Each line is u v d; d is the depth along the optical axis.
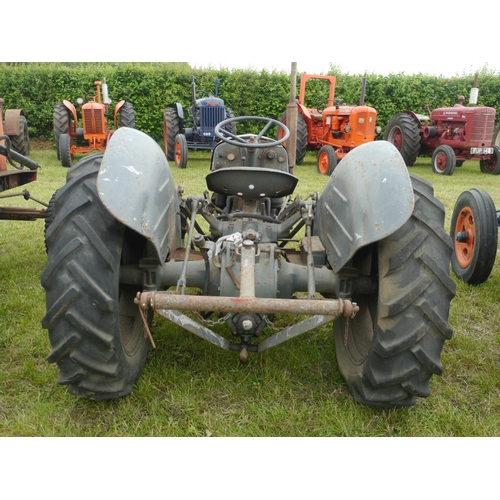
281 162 3.31
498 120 15.24
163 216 2.27
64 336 1.99
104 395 2.17
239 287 2.28
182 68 14.77
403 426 2.26
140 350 2.49
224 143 3.32
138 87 14.23
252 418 2.27
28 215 4.12
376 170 2.15
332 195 2.48
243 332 2.27
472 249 3.83
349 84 14.73
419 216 2.16
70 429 2.16
